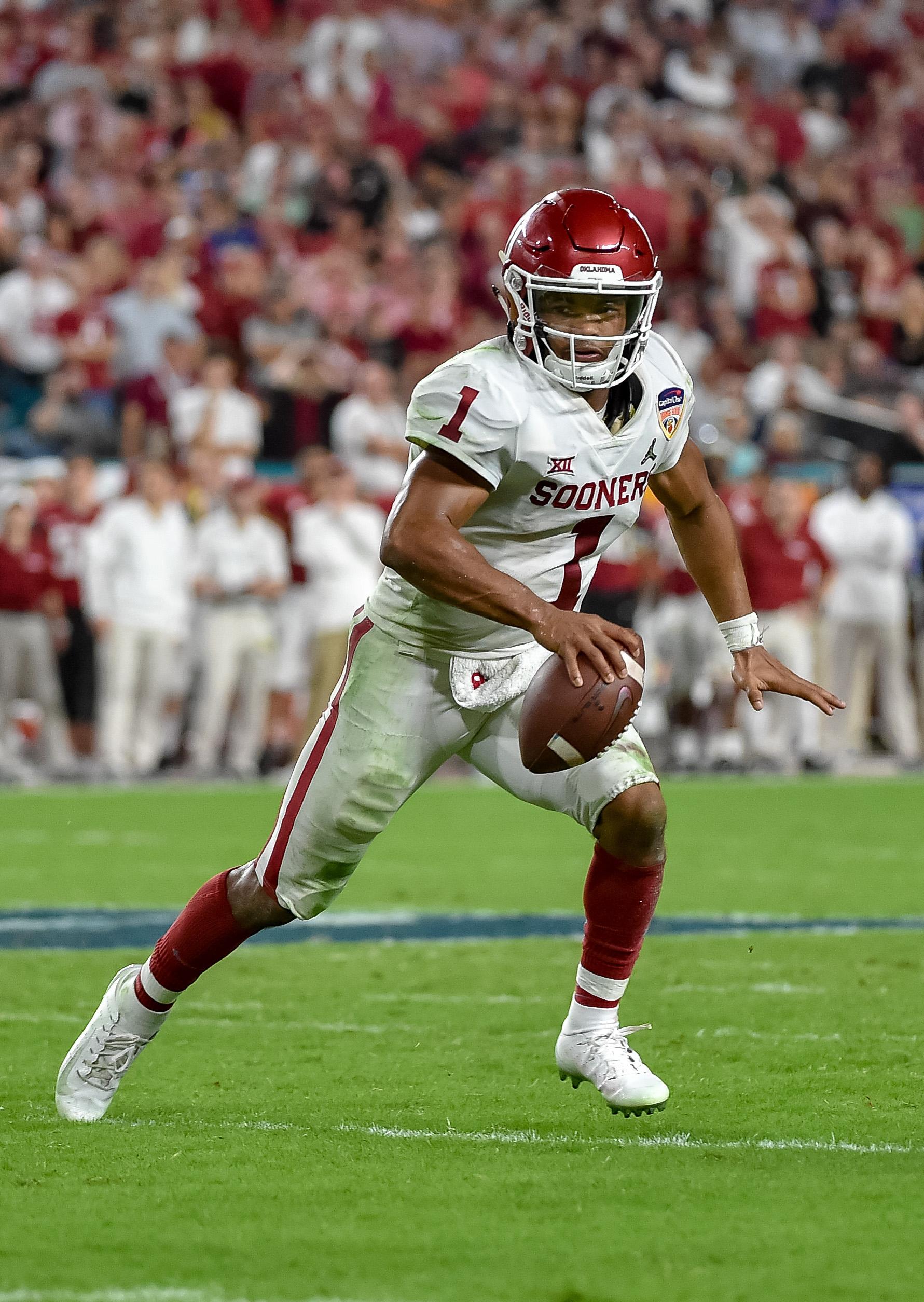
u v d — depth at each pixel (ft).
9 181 180.45
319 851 43.68
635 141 208.74
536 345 41.34
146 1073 49.57
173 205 181.98
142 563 140.56
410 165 205.46
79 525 146.30
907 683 159.53
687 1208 35.37
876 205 218.79
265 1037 54.70
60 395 157.89
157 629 141.38
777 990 61.67
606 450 42.32
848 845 105.09
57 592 142.82
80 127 189.57
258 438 162.40
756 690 45.91
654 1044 53.01
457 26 223.92
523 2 231.71
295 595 151.53
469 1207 35.53
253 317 169.07
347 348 170.30
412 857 100.89
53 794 132.67
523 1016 57.88
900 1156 39.83
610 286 40.50
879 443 172.96
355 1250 32.68
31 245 176.04
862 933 74.13
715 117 225.15
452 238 189.37
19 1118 44.04
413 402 41.65
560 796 43.39
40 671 142.41
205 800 128.77
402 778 43.62
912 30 247.09
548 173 199.52
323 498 142.72
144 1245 33.01
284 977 65.21
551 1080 48.49
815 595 151.12
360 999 60.95
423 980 64.49
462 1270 31.42
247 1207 35.55
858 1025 55.62
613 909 43.16
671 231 197.57
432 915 80.59
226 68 204.03
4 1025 56.13
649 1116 44.24
